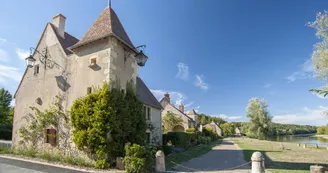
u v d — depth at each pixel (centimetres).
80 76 1207
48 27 1514
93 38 1186
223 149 2420
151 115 2117
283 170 1050
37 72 1503
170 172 929
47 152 1220
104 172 884
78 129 1061
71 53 1361
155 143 2016
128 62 1286
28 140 1388
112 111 1028
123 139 1087
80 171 894
